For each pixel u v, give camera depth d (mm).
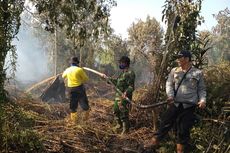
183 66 4539
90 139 4996
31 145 4371
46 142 4684
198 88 4512
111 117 6113
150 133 5398
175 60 5582
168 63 5629
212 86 5492
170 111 4617
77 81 6070
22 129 4617
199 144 4887
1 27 4137
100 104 6707
